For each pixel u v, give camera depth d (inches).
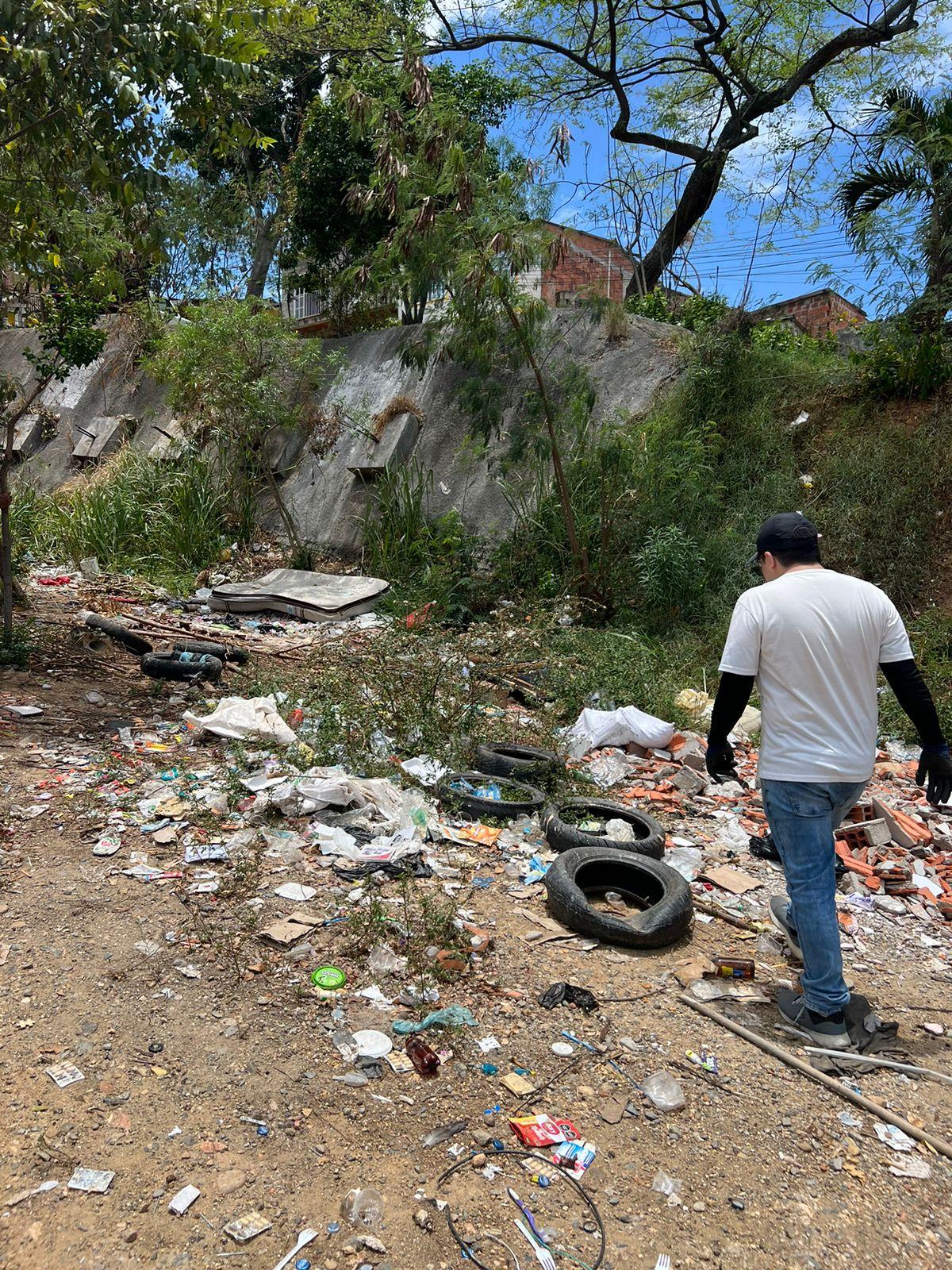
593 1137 111.0
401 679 249.1
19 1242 91.5
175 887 163.2
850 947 165.8
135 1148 104.7
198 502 527.8
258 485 577.6
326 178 621.6
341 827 190.5
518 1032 130.2
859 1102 120.3
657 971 150.9
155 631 353.7
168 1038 123.8
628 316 495.8
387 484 498.0
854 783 129.0
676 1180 104.8
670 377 465.4
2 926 147.5
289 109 754.2
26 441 711.1
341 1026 128.3
